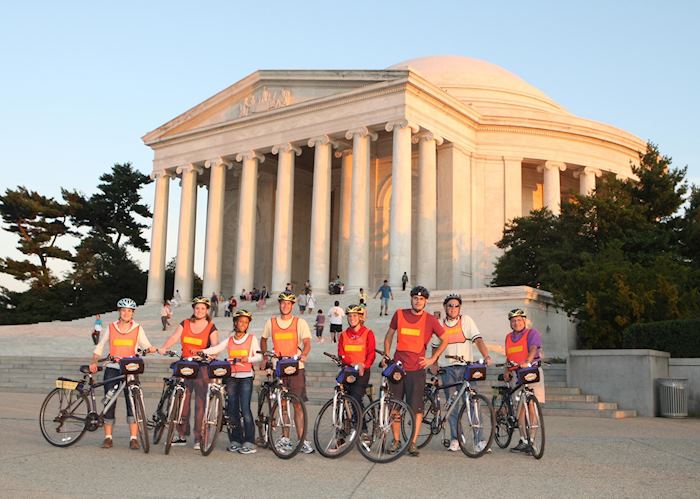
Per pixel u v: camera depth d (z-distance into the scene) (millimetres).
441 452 13320
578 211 42500
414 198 60031
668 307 28859
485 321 34812
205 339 13445
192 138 64250
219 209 62125
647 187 42938
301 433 12531
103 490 9484
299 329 13445
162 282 65000
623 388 22766
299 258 69375
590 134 62031
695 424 19797
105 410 13289
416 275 56281
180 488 9695
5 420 17781
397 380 12562
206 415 12703
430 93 53219
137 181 88375
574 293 31719
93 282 78750
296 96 58250
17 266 80500
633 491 9805
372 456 12148
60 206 85562
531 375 13062
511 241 47781
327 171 55438
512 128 60250
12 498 8906
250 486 9898
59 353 39656
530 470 11453
